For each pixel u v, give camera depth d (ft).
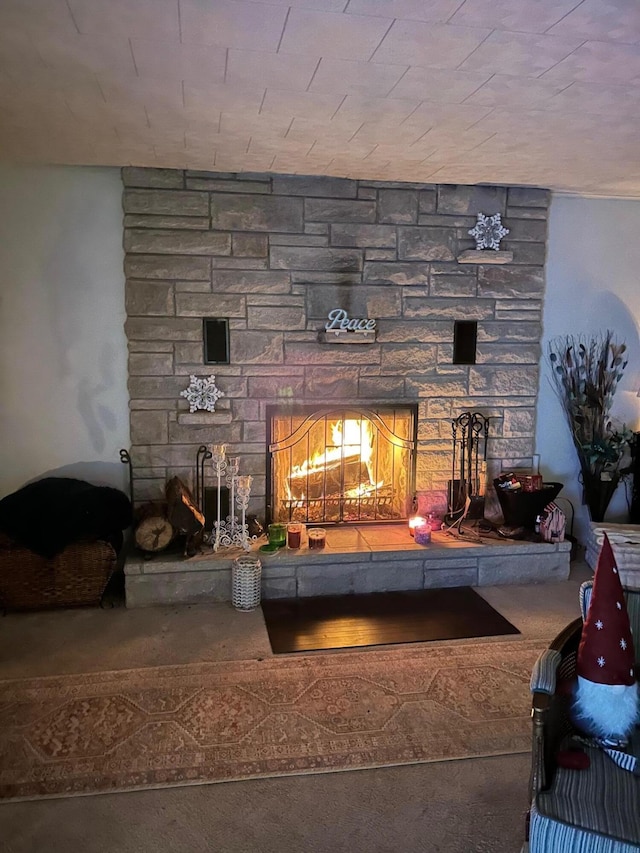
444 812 6.31
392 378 12.17
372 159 10.09
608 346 13.15
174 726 7.50
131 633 9.71
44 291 11.12
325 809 6.33
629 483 13.60
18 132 8.80
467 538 11.91
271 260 11.47
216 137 8.97
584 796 4.83
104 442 11.64
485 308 12.38
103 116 8.09
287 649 9.27
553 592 11.37
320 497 12.58
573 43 5.93
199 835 6.00
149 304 11.19
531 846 4.73
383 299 11.96
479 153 9.71
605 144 9.23
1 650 9.20
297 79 6.82
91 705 7.88
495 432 12.76
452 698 8.12
